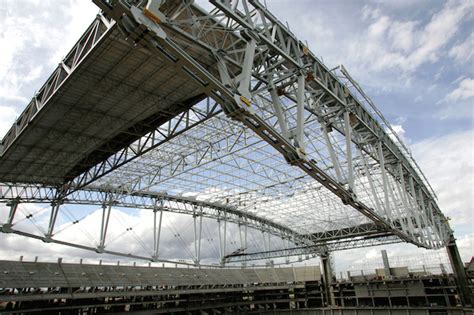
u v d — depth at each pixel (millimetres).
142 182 42875
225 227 58688
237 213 61219
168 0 12867
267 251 62469
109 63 16922
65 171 31078
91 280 40469
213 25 12844
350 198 18141
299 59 16422
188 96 20688
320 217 63094
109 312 40719
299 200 53594
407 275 64688
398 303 60031
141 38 9727
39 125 22094
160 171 40156
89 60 16500
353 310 58656
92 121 22391
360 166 40594
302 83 15391
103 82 18406
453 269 57531
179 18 13742
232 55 16047
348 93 21547
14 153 25859
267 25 15086
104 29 15094
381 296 61000
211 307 53562
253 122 12609
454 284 57406
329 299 66125
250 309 62875
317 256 69812
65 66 17531
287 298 68688
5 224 32219
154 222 47719
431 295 57156
